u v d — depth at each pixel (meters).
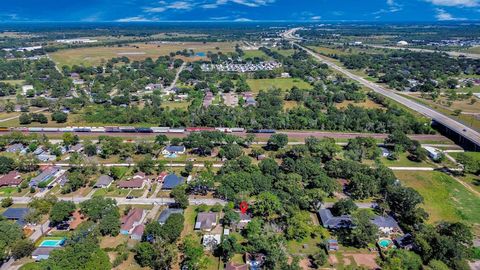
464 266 95.38
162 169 154.12
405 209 121.12
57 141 189.88
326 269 96.25
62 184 142.38
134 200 132.12
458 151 182.62
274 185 133.62
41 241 106.81
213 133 181.25
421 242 100.50
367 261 99.88
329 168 150.12
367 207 128.12
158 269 95.75
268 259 93.88
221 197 133.38
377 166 150.75
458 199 135.75
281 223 114.06
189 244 99.19
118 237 109.50
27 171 155.75
